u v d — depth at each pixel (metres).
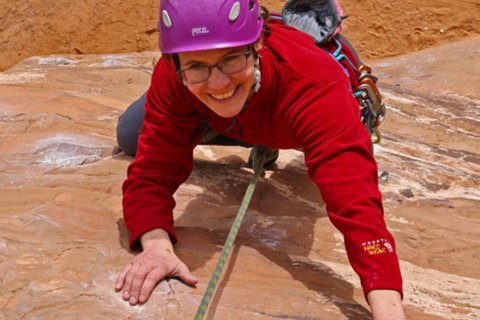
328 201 2.33
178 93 2.58
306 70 2.44
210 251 2.78
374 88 3.27
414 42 9.65
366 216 2.24
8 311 2.28
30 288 2.39
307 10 3.21
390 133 5.57
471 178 4.42
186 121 2.68
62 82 5.99
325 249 3.00
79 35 9.54
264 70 2.42
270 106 2.52
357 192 2.28
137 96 5.85
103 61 7.78
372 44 9.77
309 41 2.73
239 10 2.22
